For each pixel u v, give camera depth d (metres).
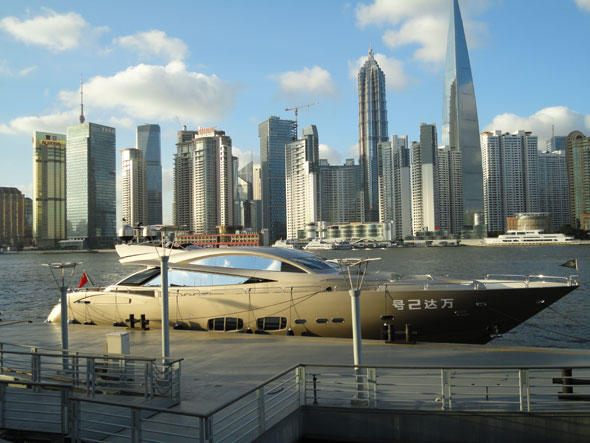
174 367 11.26
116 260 189.38
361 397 11.08
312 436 10.73
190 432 9.29
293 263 21.33
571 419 9.88
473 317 19.75
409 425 10.33
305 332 20.30
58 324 23.05
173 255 22.73
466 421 10.18
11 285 80.31
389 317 19.66
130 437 8.48
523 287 20.05
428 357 14.69
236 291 20.98
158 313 21.86
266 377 13.11
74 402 8.82
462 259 141.00
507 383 12.05
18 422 9.56
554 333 33.31
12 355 16.66
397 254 194.00
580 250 186.50
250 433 9.18
